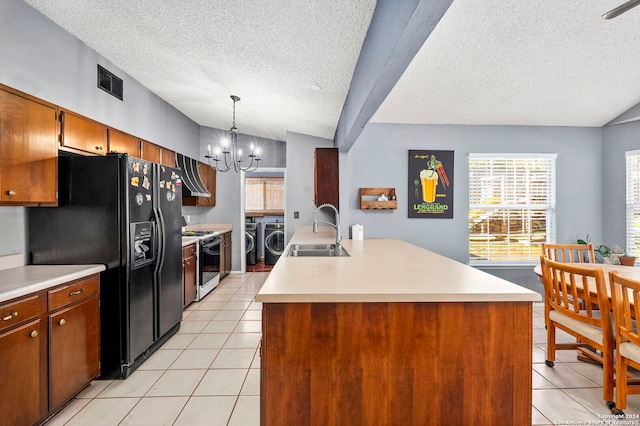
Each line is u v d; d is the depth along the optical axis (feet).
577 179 12.43
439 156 12.19
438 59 8.11
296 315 4.16
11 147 6.05
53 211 7.10
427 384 4.20
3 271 6.32
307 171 15.62
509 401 4.21
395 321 4.19
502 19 6.56
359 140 12.17
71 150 7.66
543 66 8.45
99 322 6.98
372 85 5.74
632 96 10.23
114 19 7.26
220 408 6.08
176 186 9.61
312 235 12.07
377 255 7.50
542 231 12.51
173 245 9.41
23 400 5.12
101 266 6.93
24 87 6.81
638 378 6.26
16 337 5.02
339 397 4.17
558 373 7.43
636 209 11.61
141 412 5.96
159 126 12.42
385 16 4.85
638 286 5.13
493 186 12.46
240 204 17.93
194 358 8.11
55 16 7.26
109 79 9.46
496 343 4.22
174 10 6.57
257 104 12.00
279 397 4.16
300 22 6.17
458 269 5.73
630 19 6.53
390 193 12.01
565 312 7.00
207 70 9.45
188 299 11.91
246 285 15.34
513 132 12.34
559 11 6.31
